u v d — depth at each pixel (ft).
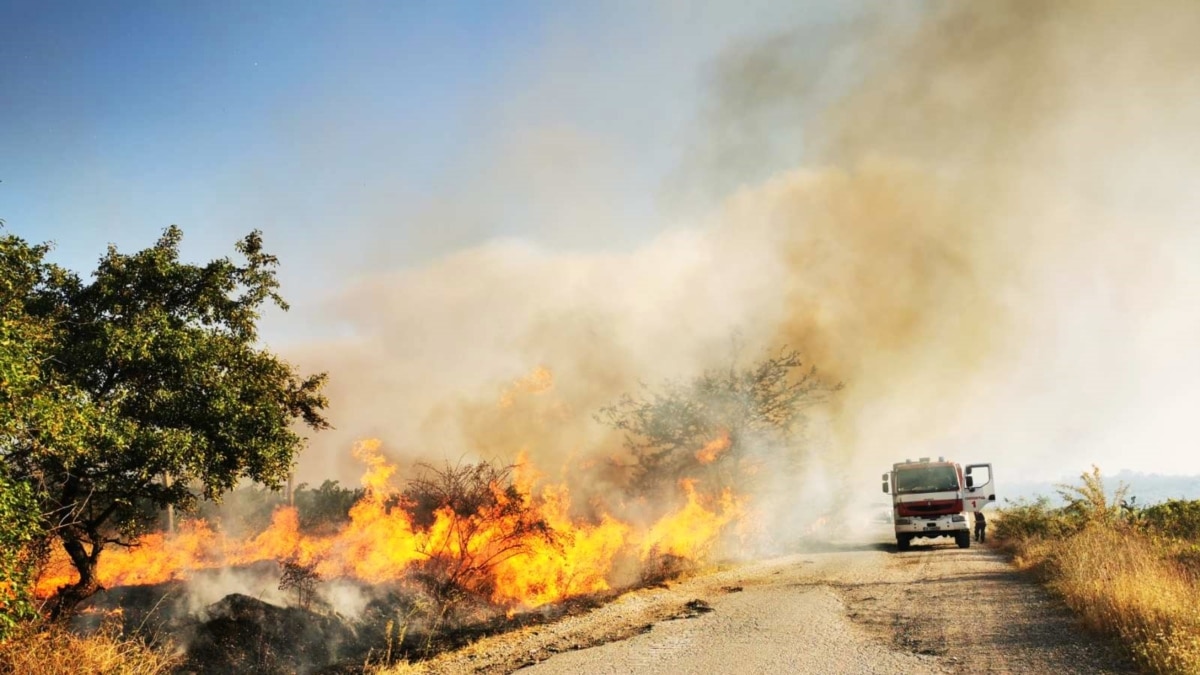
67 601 36.40
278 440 40.73
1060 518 66.13
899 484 82.12
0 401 26.66
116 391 36.60
